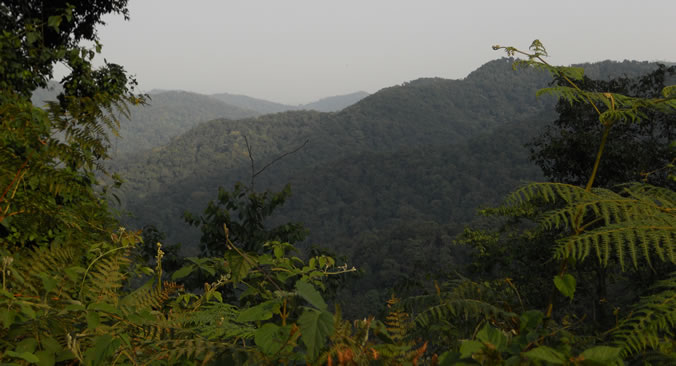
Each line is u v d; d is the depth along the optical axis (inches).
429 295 50.4
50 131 62.7
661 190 52.2
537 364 26.3
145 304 47.1
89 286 45.2
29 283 42.0
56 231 60.5
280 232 248.8
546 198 48.4
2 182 53.6
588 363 24.8
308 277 62.4
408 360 32.1
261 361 32.2
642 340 32.8
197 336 40.3
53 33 314.2
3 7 217.3
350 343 32.8
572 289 42.6
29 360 31.6
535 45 60.1
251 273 58.4
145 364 34.5
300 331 31.3
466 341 28.9
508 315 40.3
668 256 36.9
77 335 36.6
